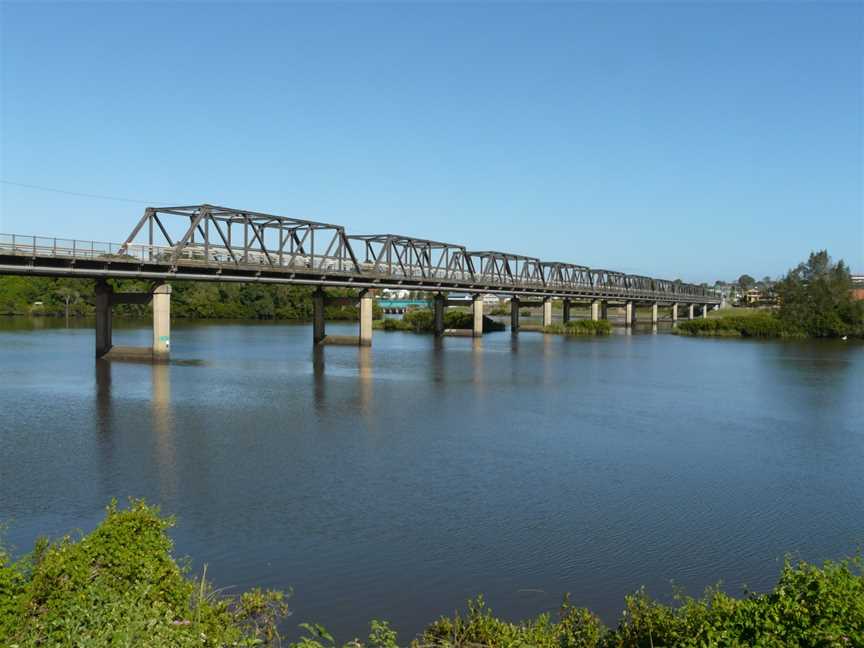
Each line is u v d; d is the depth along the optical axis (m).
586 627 12.22
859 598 9.84
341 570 17.20
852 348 89.06
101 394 42.69
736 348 88.38
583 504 22.59
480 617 12.98
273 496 22.88
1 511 21.03
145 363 58.97
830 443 31.86
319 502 22.34
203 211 58.50
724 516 21.66
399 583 16.55
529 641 11.87
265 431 32.84
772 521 21.27
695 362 68.88
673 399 44.47
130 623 10.12
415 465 27.05
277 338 94.75
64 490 23.17
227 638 11.05
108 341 60.84
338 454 28.61
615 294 136.38
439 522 20.69
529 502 22.70
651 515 21.62
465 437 32.22
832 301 116.88
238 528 19.91
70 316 141.75
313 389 46.59
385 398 43.28
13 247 45.06
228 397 42.53
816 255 125.50
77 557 11.41
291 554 18.12
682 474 26.38
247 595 13.33
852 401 44.06
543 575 17.16
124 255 53.41
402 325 124.50
